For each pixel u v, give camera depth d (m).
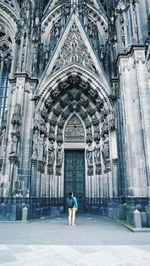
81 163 27.11
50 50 27.08
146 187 14.48
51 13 29.20
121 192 18.77
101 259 6.61
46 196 22.64
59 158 25.53
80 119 28.17
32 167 20.17
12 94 22.20
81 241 9.38
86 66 25.11
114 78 22.61
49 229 12.99
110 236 10.62
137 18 19.14
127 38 19.41
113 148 21.11
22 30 23.92
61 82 24.56
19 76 21.70
